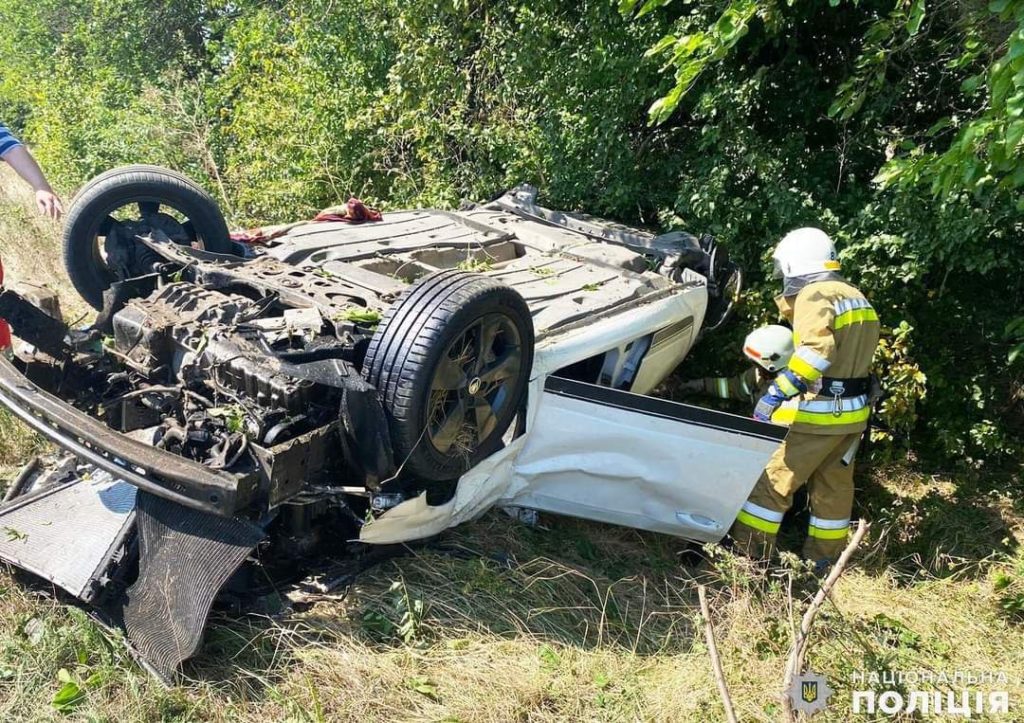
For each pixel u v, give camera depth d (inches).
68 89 430.3
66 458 152.9
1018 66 112.2
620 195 238.2
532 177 263.1
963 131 133.9
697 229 223.5
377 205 287.6
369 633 127.4
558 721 116.5
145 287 146.5
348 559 138.9
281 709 112.2
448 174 276.2
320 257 163.8
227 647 120.7
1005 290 215.9
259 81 337.4
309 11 328.2
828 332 150.2
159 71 532.1
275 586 131.1
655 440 146.1
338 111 291.3
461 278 125.7
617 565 156.9
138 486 108.5
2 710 107.8
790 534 180.2
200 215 164.4
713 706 119.5
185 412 123.3
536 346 143.3
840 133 232.4
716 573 156.1
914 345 204.2
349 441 119.5
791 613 127.5
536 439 145.3
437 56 273.7
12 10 615.8
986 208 177.0
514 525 157.4
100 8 568.4
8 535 130.5
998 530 181.6
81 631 117.7
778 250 162.7
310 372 116.3
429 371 118.0
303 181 289.4
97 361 143.6
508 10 265.7
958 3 168.9
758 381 185.5
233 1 503.8
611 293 164.1
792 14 214.1
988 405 208.1
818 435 155.0
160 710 108.7
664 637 137.2
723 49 151.7
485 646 127.6
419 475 126.8
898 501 189.2
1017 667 137.1
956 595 157.2
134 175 159.8
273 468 110.8
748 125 232.5
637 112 245.6
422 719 113.3
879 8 217.3
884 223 195.5
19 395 118.9
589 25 238.5
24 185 367.6
